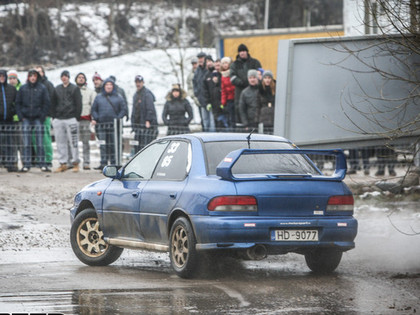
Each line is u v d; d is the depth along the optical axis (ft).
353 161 171.94
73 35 513.45
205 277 76.69
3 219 118.83
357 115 134.82
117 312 61.05
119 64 399.03
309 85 135.13
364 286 71.67
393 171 164.96
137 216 82.02
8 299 65.77
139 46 516.32
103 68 395.96
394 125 132.77
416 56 123.75
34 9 504.43
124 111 179.32
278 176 74.90
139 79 182.60
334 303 64.18
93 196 88.12
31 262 86.94
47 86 182.19
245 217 73.46
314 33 231.30
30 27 503.61
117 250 86.22
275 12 472.03
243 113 166.30
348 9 195.52
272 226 73.72
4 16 501.15
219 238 73.05
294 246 74.64
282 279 75.66
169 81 381.81
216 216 73.31
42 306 63.05
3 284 72.64
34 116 177.78
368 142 135.13
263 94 165.99
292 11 472.03
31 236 105.19
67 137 181.88
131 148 182.50
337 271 80.28
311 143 135.44
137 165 85.20
